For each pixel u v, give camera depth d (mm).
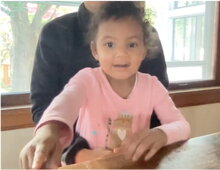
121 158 356
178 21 776
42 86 530
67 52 551
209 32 924
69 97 433
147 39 527
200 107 935
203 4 869
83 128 496
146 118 552
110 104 529
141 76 572
